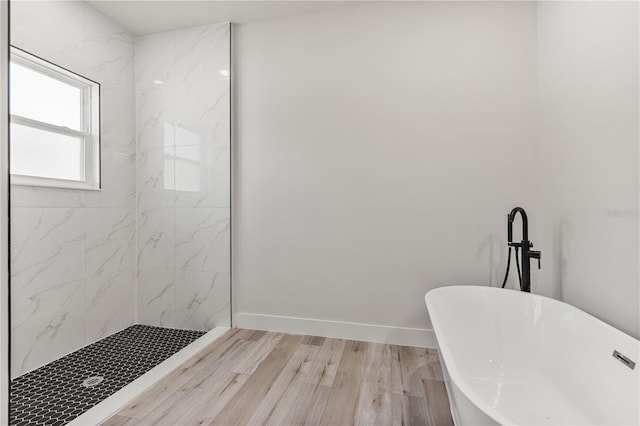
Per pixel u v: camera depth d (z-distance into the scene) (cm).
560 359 163
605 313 155
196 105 284
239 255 280
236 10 262
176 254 289
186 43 286
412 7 245
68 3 238
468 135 236
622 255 143
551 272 211
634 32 134
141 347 250
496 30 232
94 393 186
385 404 173
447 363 119
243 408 169
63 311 233
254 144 276
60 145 236
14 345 204
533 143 226
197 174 284
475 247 235
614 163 148
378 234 252
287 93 270
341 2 252
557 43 199
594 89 162
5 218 116
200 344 245
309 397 179
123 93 285
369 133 253
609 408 126
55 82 234
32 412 168
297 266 268
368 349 238
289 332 268
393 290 249
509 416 145
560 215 198
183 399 177
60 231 231
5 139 116
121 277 282
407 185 246
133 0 248
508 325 192
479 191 234
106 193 268
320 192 263
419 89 244
